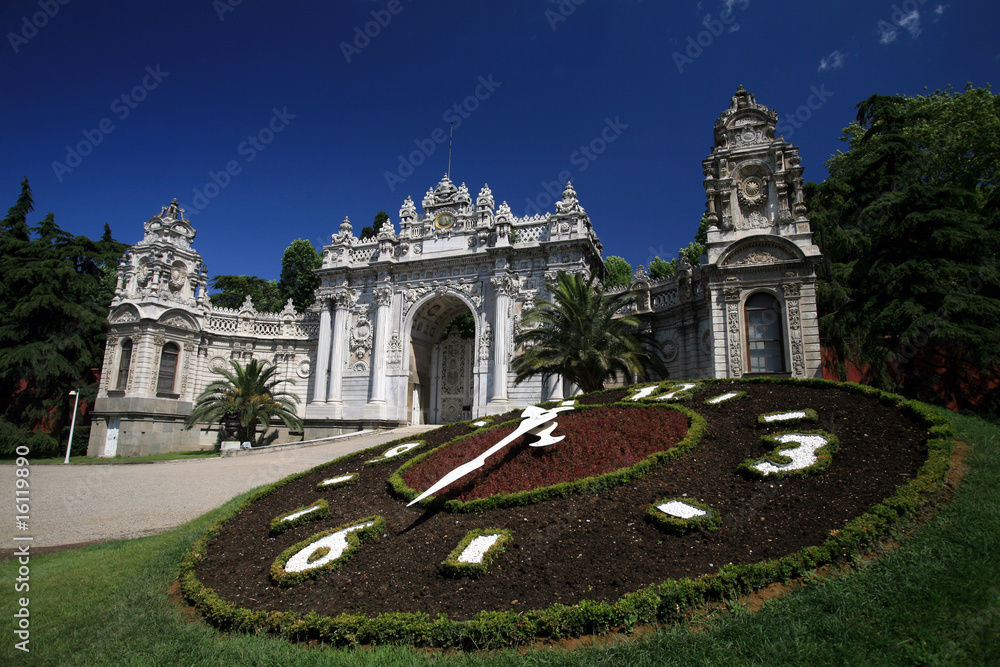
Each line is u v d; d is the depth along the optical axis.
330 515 13.40
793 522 9.66
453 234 47.38
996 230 25.73
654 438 13.91
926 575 7.97
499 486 12.91
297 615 9.15
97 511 20.66
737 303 28.98
